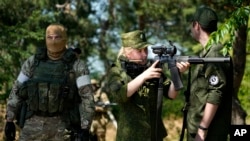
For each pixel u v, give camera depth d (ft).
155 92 15.97
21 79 16.83
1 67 33.53
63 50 16.81
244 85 31.71
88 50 56.95
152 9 56.54
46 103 16.43
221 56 15.16
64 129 16.62
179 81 15.17
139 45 15.62
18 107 16.89
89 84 16.58
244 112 24.89
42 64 16.70
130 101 15.81
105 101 35.88
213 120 15.37
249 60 32.35
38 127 16.57
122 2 61.98
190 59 15.05
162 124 16.20
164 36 66.39
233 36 15.66
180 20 64.49
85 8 58.90
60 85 16.43
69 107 16.63
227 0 25.21
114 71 15.93
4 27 34.32
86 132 16.52
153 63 15.29
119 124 16.08
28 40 36.88
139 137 15.78
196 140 15.15
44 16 37.76
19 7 36.60
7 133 17.21
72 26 50.67
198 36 15.80
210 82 14.97
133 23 63.57
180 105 43.73
